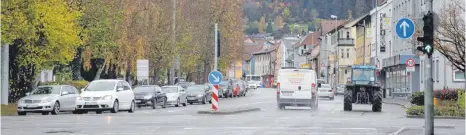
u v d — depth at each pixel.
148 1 56.56
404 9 70.06
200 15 76.69
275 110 42.59
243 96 86.69
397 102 60.41
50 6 40.06
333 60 128.62
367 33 97.75
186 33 67.81
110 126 25.06
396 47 80.44
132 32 54.25
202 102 58.66
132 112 39.34
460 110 33.72
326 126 25.80
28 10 38.72
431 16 20.67
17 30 38.12
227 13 79.19
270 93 104.31
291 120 29.89
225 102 61.44
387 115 36.03
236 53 80.75
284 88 43.38
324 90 75.44
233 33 79.94
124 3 52.34
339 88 100.12
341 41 127.81
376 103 41.44
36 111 34.88
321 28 159.50
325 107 49.34
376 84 42.38
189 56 70.56
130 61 54.53
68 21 41.59
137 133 21.88
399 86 75.38
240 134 21.72
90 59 53.12
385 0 89.06
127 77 61.72
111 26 50.78
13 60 43.19
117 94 38.31
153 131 22.77
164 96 48.59
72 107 37.22
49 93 36.22
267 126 25.55
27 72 46.53
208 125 26.00
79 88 50.75
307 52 175.75
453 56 42.81
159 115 34.31
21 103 34.97
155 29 58.47
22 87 46.31
